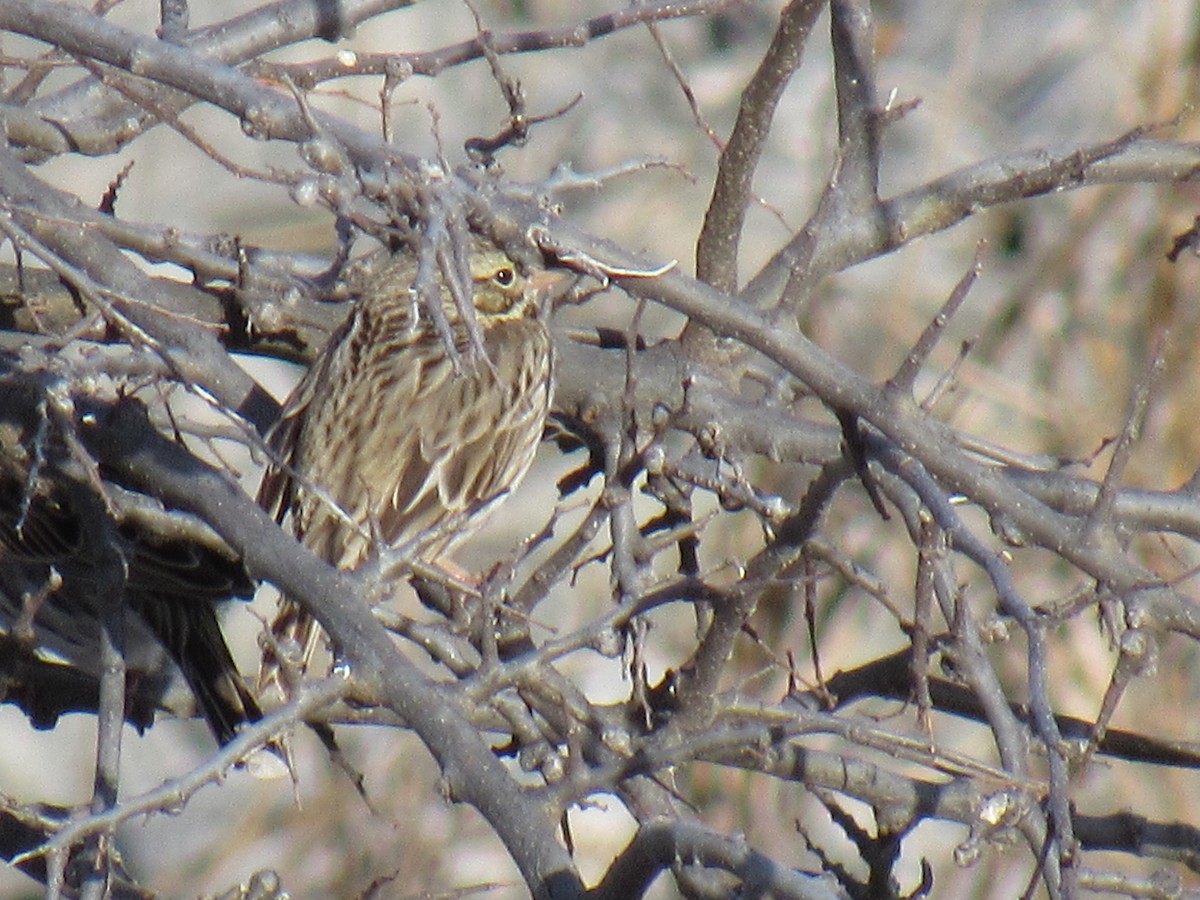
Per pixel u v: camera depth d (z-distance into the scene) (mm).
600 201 18031
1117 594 7164
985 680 6969
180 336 8055
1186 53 17109
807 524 7988
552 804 6844
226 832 16406
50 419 7926
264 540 7277
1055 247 16484
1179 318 16016
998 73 19641
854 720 6906
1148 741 10492
